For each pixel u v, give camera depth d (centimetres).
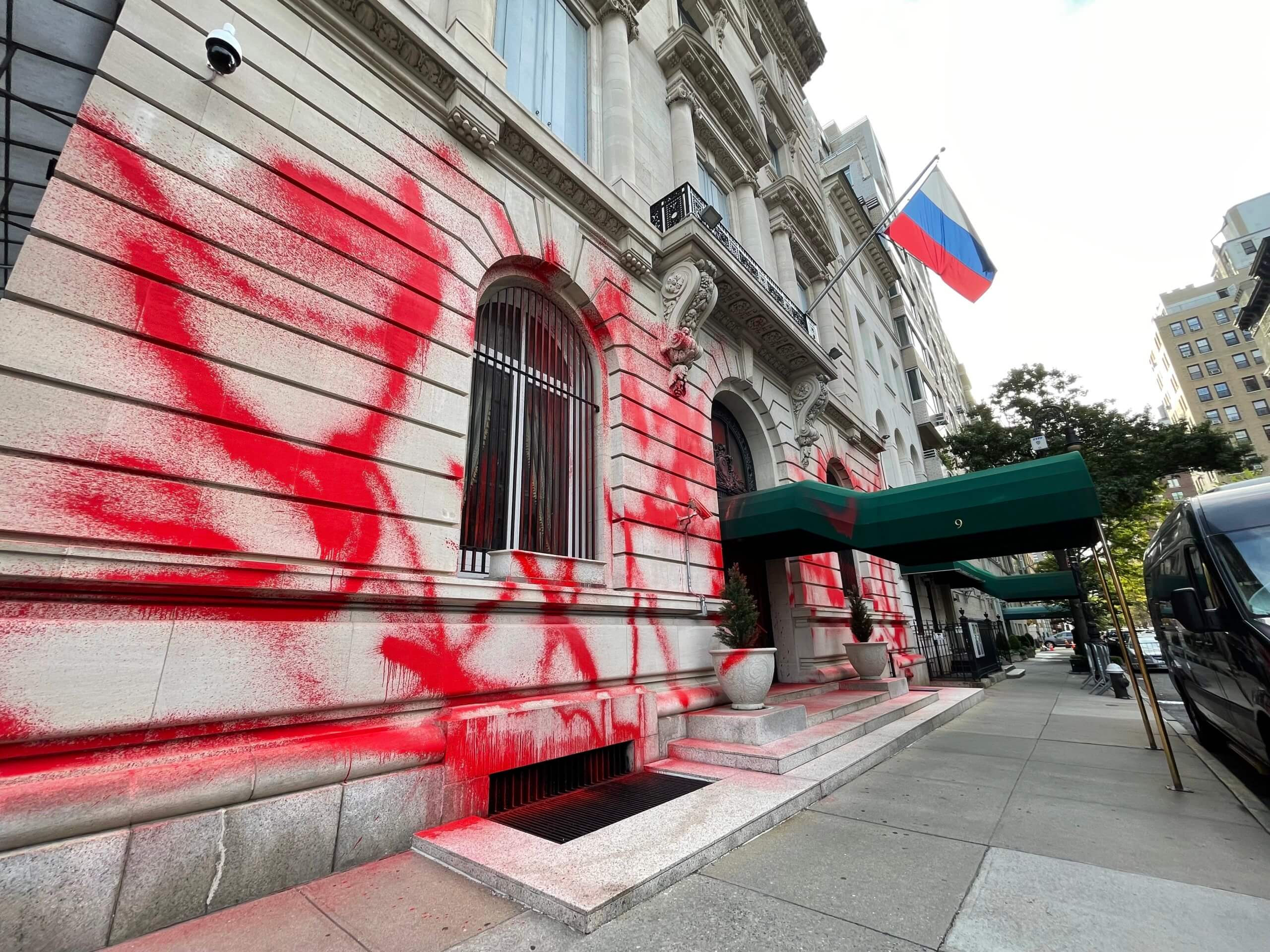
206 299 409
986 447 2591
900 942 292
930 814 495
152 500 359
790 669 1147
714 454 1149
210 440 392
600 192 808
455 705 502
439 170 611
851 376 1948
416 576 485
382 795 411
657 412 852
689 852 385
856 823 475
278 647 394
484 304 688
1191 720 819
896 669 1526
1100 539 738
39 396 327
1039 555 5447
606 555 736
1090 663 1731
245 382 418
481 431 641
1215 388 7700
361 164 537
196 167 421
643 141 1116
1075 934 295
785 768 584
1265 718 466
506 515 638
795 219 1686
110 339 359
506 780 505
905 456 2592
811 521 893
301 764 373
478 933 303
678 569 810
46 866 276
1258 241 7825
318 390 459
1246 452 2100
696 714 712
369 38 575
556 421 740
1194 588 618
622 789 548
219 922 312
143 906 301
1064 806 512
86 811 292
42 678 301
